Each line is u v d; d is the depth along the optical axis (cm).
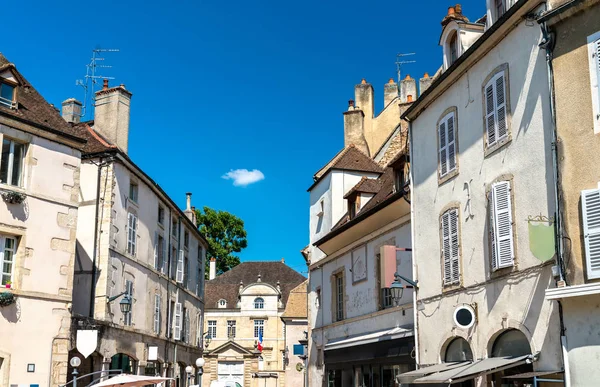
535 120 1202
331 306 2422
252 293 6462
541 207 1170
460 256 1445
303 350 3183
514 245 1236
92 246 2242
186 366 3356
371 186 2303
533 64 1217
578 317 1047
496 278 1291
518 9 1235
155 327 2758
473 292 1380
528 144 1219
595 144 1052
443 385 1560
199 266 3803
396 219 1880
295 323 5019
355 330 2167
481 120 1401
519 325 1204
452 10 1648
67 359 1911
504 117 1303
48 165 1948
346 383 2202
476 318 1359
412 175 1741
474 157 1420
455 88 1530
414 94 3272
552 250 1098
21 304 1817
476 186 1402
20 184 1878
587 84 1077
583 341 1033
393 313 1877
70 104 2702
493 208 1294
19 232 1839
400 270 1831
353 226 2131
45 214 1919
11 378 1767
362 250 2150
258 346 5978
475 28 1571
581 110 1082
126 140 2675
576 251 1061
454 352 1478
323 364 2462
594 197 1034
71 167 2019
